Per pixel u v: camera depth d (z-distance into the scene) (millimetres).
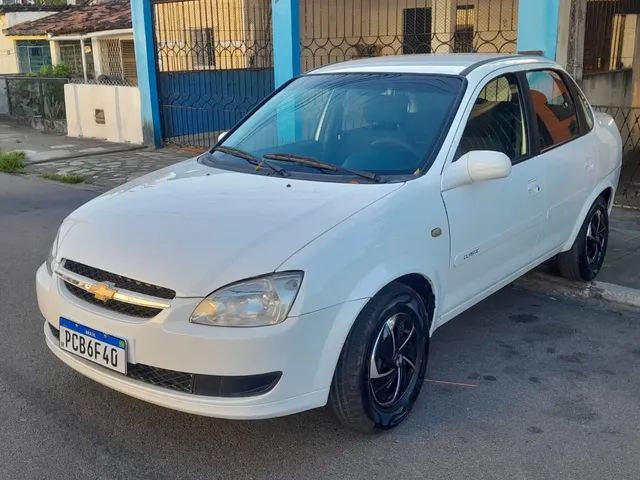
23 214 8109
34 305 5207
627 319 4922
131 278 3047
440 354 4383
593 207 5277
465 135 3920
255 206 3379
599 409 3705
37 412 3668
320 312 2984
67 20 21609
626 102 10328
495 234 4070
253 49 14312
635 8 9961
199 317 2900
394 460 3254
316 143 4215
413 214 3428
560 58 7637
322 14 13445
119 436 3447
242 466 3209
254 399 2934
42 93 16062
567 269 5336
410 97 4137
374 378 3293
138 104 12969
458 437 3443
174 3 13234
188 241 3123
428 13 13086
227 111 13555
